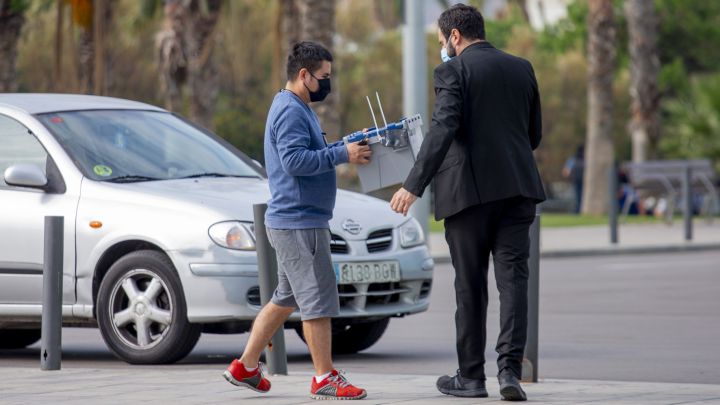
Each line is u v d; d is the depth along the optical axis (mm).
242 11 125938
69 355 28891
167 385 21547
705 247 64500
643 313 36781
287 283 20016
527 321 20359
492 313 37312
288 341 31625
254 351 20188
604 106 91250
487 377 24125
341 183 71562
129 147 28031
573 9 142125
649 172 80500
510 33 153375
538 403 19203
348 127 140875
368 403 19297
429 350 29406
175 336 25578
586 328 33312
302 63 19656
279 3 74250
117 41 122062
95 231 26281
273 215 19719
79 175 26922
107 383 21844
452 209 19562
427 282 27859
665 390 20922
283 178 19609
